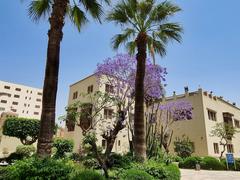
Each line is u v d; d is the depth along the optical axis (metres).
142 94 11.92
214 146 29.70
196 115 30.19
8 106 81.69
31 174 6.38
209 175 16.77
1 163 20.80
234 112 39.44
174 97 33.28
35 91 88.88
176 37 13.69
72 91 31.36
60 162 7.23
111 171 10.38
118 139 26.12
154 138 14.47
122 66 18.75
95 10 10.84
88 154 16.16
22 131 24.42
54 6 8.84
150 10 13.25
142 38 12.84
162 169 9.36
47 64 8.05
